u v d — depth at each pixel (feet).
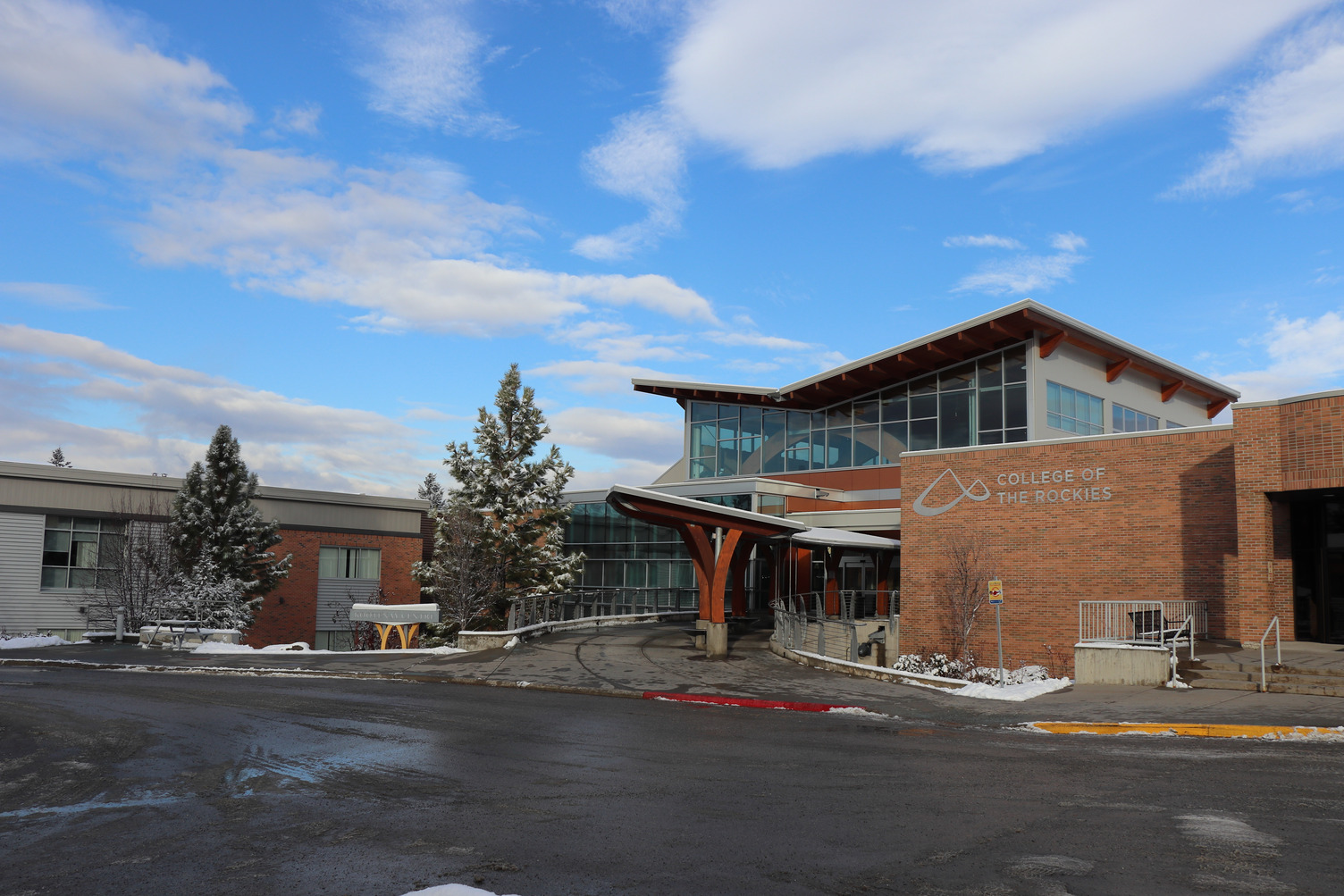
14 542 113.80
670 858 23.06
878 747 39.73
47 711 51.75
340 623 142.41
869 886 20.83
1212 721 44.32
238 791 31.71
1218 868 21.81
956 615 87.71
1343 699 50.80
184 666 77.92
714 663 79.77
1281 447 68.49
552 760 36.73
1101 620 80.69
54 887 21.72
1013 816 26.91
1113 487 81.92
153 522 122.01
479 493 111.45
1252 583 68.80
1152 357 129.08
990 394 118.01
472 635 91.20
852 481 130.52
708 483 136.05
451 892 18.90
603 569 149.89
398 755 38.14
